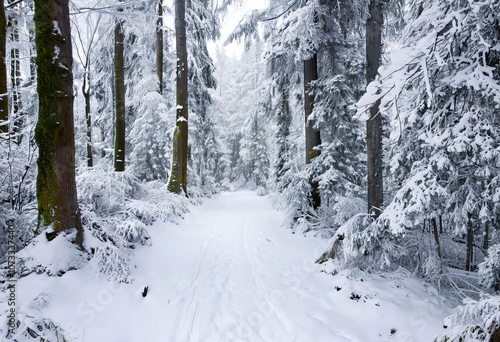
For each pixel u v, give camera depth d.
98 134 23.00
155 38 14.78
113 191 6.94
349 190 8.69
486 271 3.99
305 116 9.71
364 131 9.86
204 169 24.77
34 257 4.11
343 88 8.95
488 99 4.15
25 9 6.51
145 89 14.19
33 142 5.37
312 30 7.70
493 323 2.78
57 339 2.83
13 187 5.34
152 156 15.01
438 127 4.60
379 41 6.01
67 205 4.55
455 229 4.87
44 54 4.39
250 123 24.45
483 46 3.97
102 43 11.58
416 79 4.43
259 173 28.70
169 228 8.18
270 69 10.57
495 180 4.07
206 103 18.41
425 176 4.46
